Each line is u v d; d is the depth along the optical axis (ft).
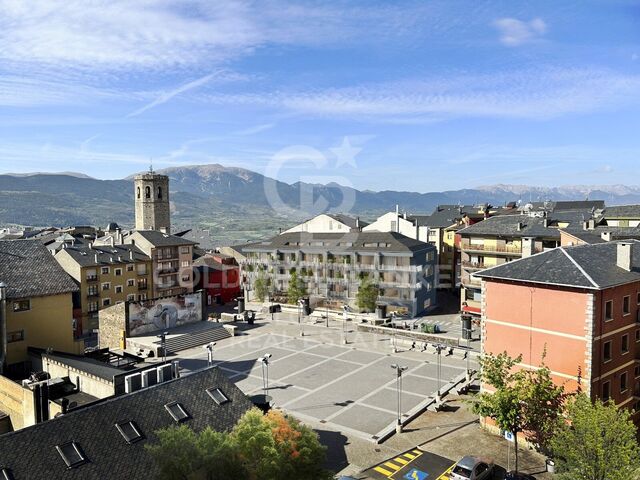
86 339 254.06
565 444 95.55
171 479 71.31
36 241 171.94
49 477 74.38
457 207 394.93
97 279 269.64
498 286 128.26
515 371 124.26
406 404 142.51
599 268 120.67
